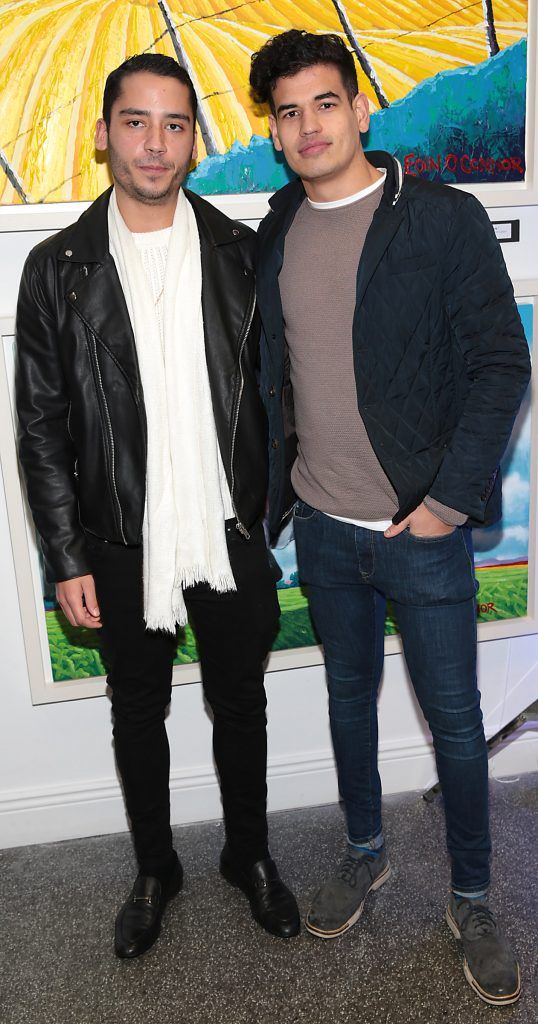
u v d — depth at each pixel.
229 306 1.69
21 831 2.31
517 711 2.48
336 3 1.93
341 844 2.24
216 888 2.10
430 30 1.96
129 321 1.64
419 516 1.61
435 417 1.60
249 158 1.98
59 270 1.64
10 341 2.00
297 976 1.82
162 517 1.70
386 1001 1.75
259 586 1.82
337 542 1.74
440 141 2.03
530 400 2.23
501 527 2.31
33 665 2.18
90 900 2.09
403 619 1.74
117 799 2.33
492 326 1.53
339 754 1.96
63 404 1.72
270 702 2.34
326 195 1.60
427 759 2.44
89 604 1.76
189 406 1.68
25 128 1.89
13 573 2.15
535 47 1.99
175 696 2.29
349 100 1.55
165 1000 1.78
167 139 1.56
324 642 1.90
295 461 1.86
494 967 1.74
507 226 2.12
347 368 1.61
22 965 1.89
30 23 1.84
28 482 1.73
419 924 1.94
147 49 1.90
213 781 2.36
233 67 1.93
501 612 2.37
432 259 1.51
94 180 1.94
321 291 1.60
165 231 1.68
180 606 1.75
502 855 2.13
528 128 2.05
